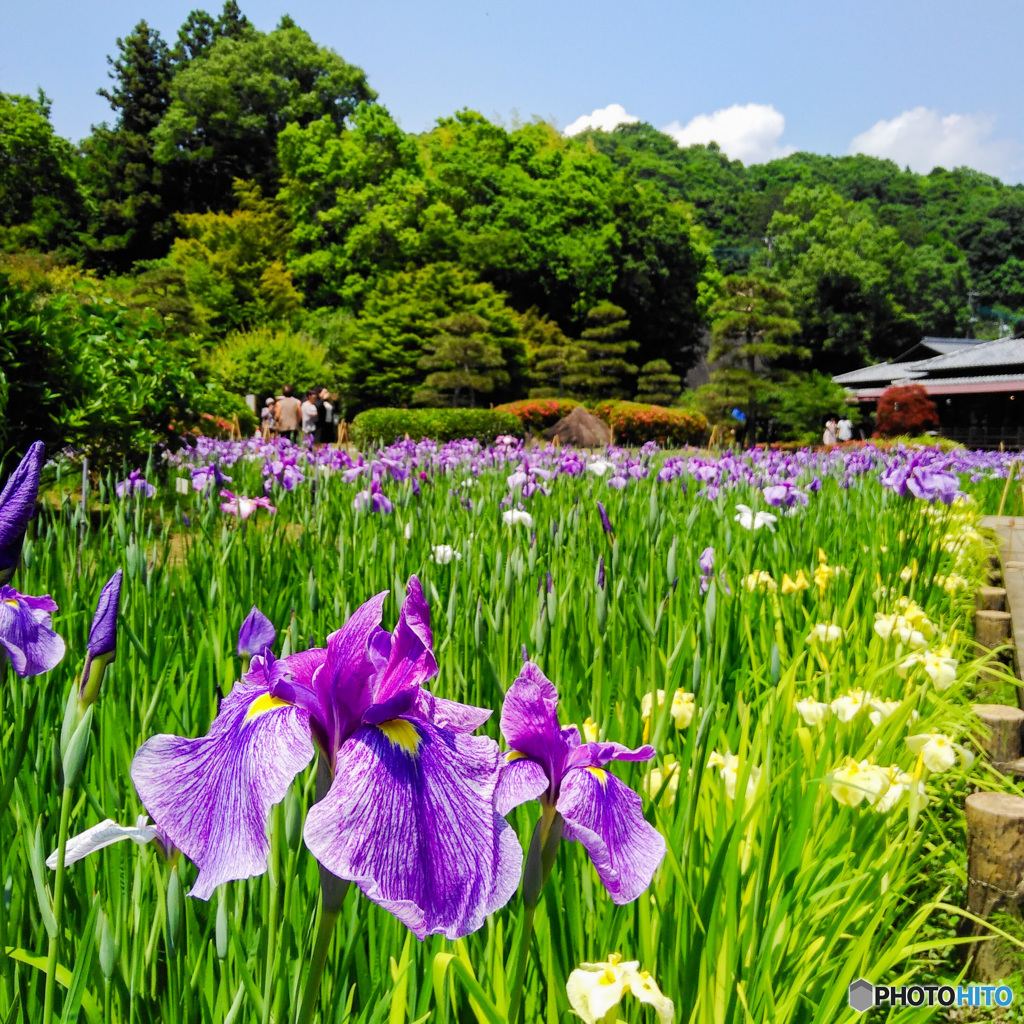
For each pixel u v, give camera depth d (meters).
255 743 1.06
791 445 30.77
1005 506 14.98
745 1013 1.79
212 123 65.31
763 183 125.00
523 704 1.39
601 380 49.19
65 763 1.41
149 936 1.76
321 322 50.72
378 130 59.19
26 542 3.55
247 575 4.10
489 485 8.37
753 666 3.72
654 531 5.17
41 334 7.72
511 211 58.00
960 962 2.96
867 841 2.78
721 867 1.94
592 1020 1.56
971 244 98.38
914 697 3.32
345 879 1.02
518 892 2.00
